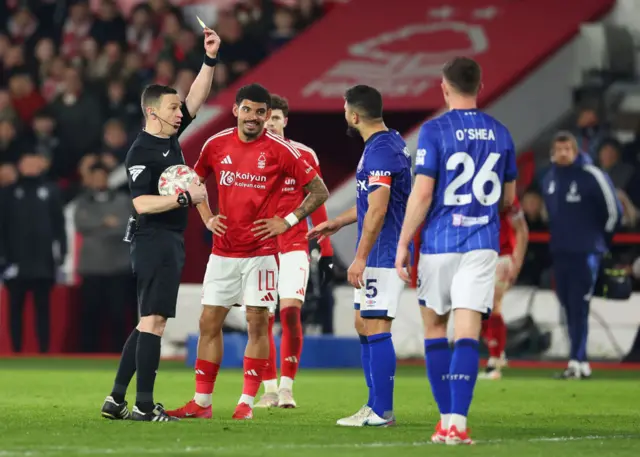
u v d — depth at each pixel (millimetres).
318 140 66188
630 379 47562
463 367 22688
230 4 79875
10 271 61156
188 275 61562
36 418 28375
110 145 66000
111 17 75562
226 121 61969
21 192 61094
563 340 57250
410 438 24266
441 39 66438
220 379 45562
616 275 48188
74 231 66812
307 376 48500
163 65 69375
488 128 23594
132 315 62531
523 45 63500
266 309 28875
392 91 63750
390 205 26891
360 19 69188
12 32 80500
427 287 23547
